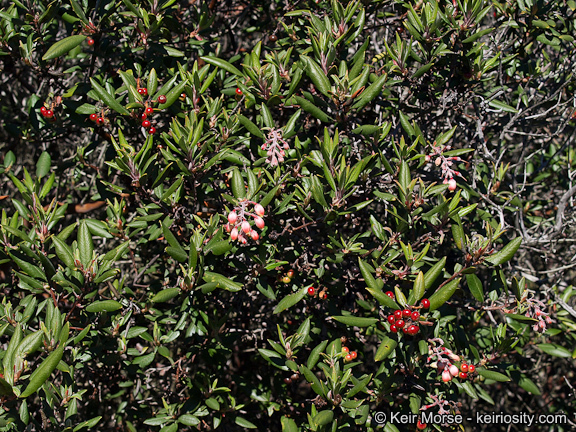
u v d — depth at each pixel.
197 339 0.90
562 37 0.88
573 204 1.02
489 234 0.77
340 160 0.78
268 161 0.79
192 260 0.76
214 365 0.90
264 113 0.81
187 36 0.93
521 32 0.92
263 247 0.79
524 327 0.90
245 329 0.96
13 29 0.82
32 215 0.81
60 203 1.02
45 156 0.92
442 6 0.87
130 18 0.87
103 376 0.93
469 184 0.92
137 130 0.90
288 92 0.81
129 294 0.85
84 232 0.77
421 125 0.92
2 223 0.80
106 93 0.81
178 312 0.85
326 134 0.77
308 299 0.87
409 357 0.77
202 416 0.86
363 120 0.98
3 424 0.68
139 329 0.84
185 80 0.82
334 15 0.83
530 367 1.19
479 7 0.81
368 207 0.92
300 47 0.90
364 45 0.81
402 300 0.72
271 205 0.81
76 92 0.85
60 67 0.99
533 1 0.87
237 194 0.77
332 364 0.77
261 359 0.97
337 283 0.85
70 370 0.76
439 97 0.89
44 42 0.88
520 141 1.12
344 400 0.77
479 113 0.90
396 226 0.80
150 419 0.84
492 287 0.85
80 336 0.74
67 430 0.72
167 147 0.84
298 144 0.82
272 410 0.89
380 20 0.95
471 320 0.98
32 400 0.86
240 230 0.73
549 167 1.12
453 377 0.79
